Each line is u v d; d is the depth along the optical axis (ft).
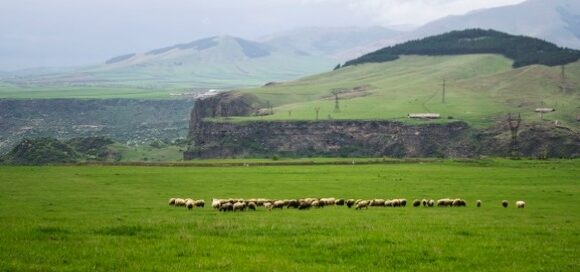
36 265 102.68
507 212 227.61
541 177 435.53
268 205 230.68
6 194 306.76
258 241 129.90
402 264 110.93
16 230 137.08
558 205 261.85
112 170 529.45
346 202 254.27
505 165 588.91
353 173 487.61
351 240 131.64
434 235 141.90
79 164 640.99
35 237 130.11
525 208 247.50
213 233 140.77
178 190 342.03
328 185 374.63
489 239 138.41
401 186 367.04
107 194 312.71
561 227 168.96
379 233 142.41
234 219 180.75
